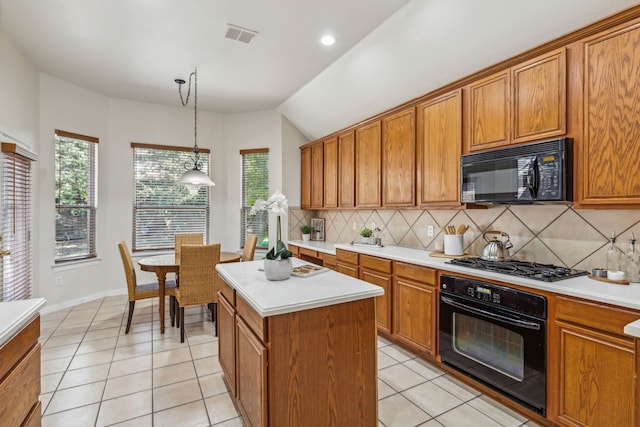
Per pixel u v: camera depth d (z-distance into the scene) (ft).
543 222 7.71
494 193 7.41
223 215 17.81
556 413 5.68
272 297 5.12
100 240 14.83
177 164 16.78
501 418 6.44
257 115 17.43
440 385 7.65
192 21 9.09
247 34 9.75
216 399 7.07
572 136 6.26
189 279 10.18
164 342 10.03
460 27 7.90
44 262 12.54
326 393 5.15
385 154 11.37
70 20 9.09
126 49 10.71
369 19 8.94
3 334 3.76
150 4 8.35
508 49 7.63
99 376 7.99
